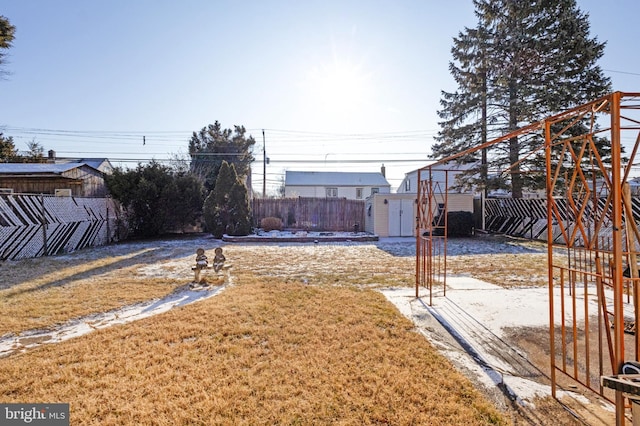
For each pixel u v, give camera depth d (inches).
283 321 141.4
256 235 524.7
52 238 353.1
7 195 310.7
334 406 82.1
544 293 194.1
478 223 587.5
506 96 533.3
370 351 113.1
